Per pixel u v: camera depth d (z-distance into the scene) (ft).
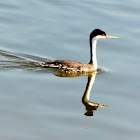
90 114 41.50
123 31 63.31
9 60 54.49
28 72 50.72
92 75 52.03
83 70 52.85
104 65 55.06
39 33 61.93
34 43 59.41
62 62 52.90
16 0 71.31
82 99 44.50
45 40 60.29
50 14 67.26
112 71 52.95
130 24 65.16
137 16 67.41
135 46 59.47
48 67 52.65
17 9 68.74
